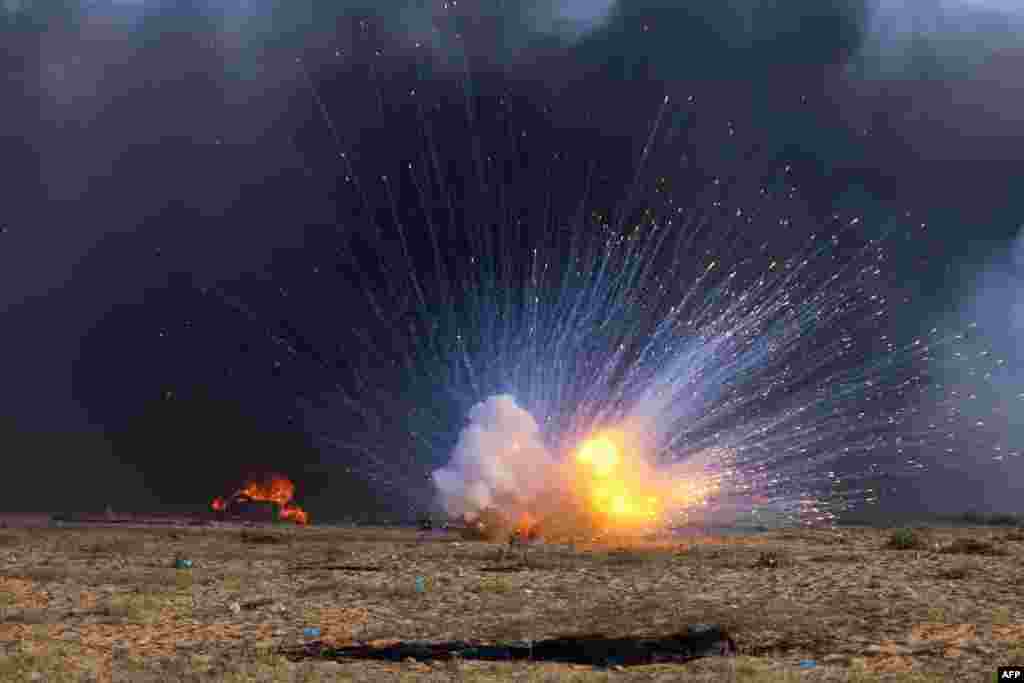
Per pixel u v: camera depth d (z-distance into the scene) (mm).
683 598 37500
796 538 70500
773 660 26875
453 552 60125
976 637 28297
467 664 27078
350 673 25766
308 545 66812
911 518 95188
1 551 61781
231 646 29969
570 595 39312
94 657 28109
